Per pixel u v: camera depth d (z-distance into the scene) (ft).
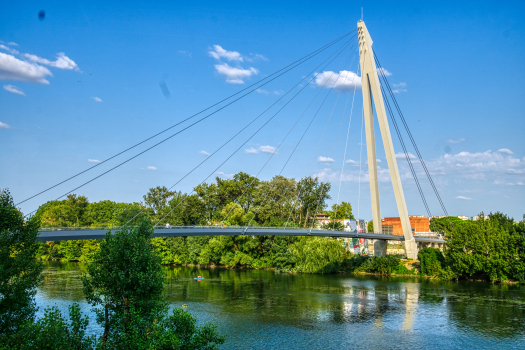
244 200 480.23
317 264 340.39
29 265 117.19
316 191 453.58
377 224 360.89
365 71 362.12
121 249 115.75
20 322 108.47
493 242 276.62
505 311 198.08
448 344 151.53
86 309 186.50
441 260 314.76
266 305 208.44
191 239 425.28
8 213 116.88
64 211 478.18
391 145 351.25
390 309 202.18
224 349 143.74
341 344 150.30
